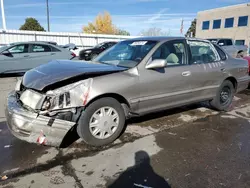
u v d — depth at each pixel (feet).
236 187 7.22
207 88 13.32
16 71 27.94
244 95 20.08
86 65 10.61
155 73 10.71
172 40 11.97
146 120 12.96
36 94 8.52
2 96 18.56
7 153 9.02
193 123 12.73
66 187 7.04
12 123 8.43
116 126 10.03
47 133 8.22
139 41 12.37
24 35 61.98
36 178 7.47
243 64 15.70
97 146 9.71
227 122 12.99
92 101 9.15
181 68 11.75
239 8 99.14
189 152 9.44
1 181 7.25
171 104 11.79
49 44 30.35
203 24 120.06
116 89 9.43
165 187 7.15
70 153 9.15
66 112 8.52
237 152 9.52
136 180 7.48
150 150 9.52
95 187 7.07
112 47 13.66
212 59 13.80
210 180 7.56
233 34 103.19
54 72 9.41
